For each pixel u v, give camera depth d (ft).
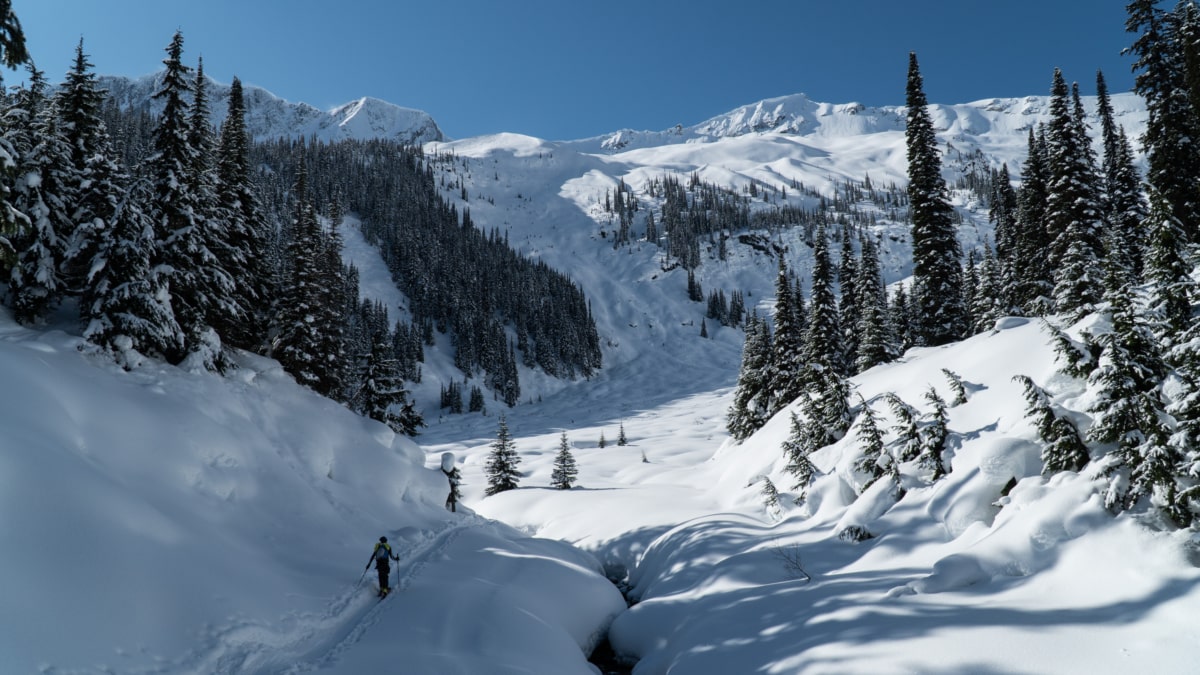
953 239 129.18
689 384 495.00
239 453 65.36
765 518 88.48
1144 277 45.06
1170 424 36.45
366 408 123.03
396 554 68.03
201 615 40.24
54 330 69.67
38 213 71.82
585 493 142.92
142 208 75.56
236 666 37.47
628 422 372.58
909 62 132.98
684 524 92.48
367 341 393.50
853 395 101.91
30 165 73.51
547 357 519.19
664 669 51.24
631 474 197.26
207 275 82.84
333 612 49.49
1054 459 44.70
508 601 56.75
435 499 98.37
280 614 45.62
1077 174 108.27
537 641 50.60
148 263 71.41
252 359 91.86
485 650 44.57
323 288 112.27
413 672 38.50
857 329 155.02
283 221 506.89
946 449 59.06
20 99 77.71
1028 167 130.82
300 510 66.18
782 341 155.43
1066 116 110.42
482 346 483.51
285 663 39.50
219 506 57.62
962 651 33.42
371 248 601.62
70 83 82.53
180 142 79.92
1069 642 31.53
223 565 47.03
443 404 415.44
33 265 72.28
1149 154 99.09
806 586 51.88
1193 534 34.04
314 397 94.68
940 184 129.80
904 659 34.35
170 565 42.32
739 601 54.19
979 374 74.49
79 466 44.34
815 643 40.04
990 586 40.52
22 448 40.75
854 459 68.44
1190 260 41.42
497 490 162.71
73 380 55.77
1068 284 96.17
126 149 319.06
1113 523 37.60
